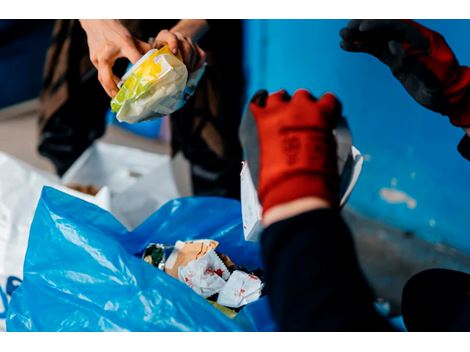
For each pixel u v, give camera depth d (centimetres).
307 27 198
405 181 197
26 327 99
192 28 143
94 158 181
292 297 62
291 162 67
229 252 119
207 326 87
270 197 67
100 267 94
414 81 92
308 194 65
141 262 92
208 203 119
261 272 114
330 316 60
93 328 92
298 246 63
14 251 128
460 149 97
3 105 270
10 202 132
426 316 95
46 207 99
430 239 195
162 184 158
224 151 179
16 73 266
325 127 69
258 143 72
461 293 94
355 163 84
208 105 173
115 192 163
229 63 174
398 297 185
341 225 64
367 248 201
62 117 173
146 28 152
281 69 205
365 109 200
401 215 201
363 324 61
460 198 183
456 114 92
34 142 254
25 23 258
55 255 98
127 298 91
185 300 89
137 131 265
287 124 69
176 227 118
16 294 106
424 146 188
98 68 119
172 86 105
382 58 93
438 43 89
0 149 248
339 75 200
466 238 184
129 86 104
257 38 196
